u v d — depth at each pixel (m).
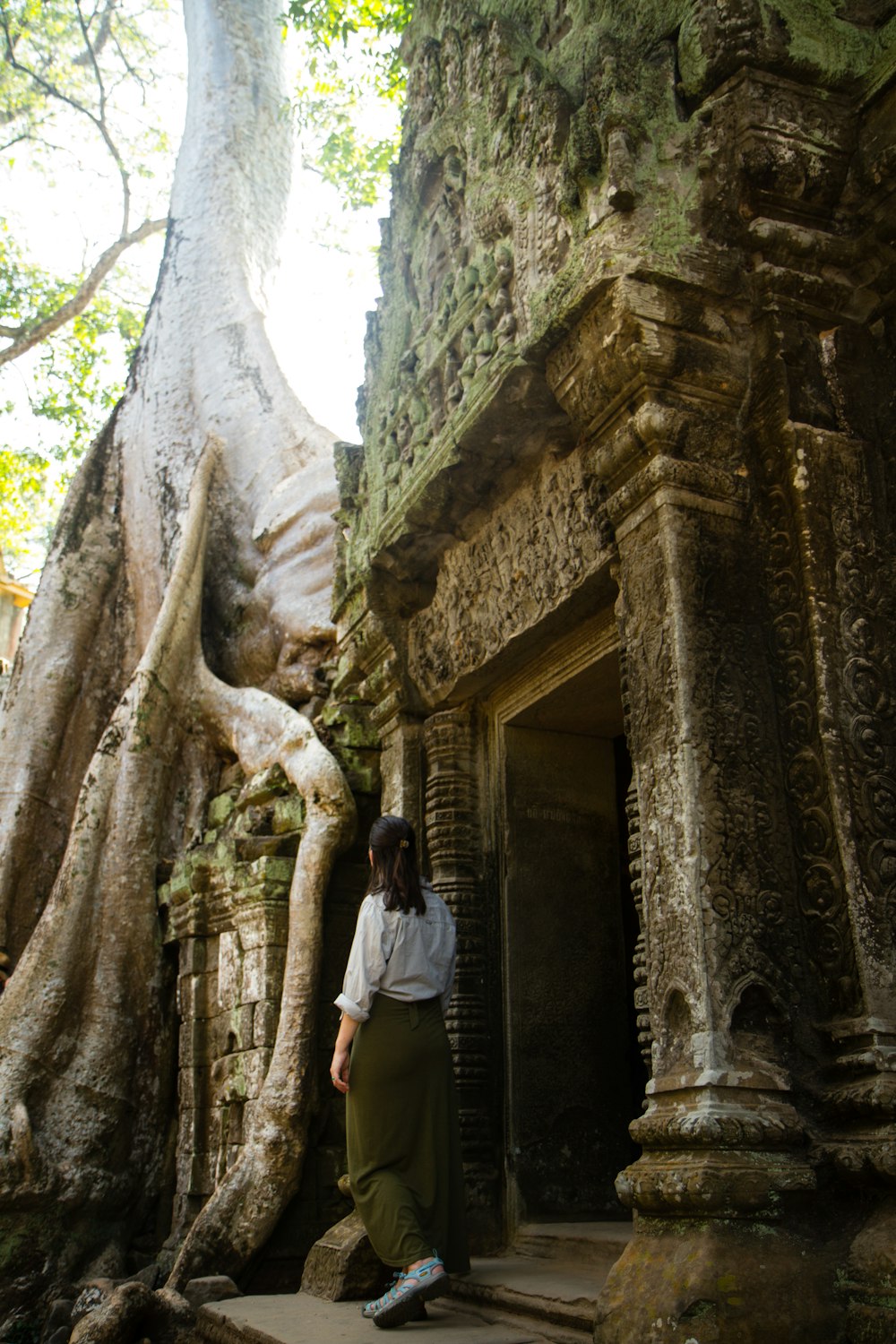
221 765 7.41
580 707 5.02
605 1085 4.84
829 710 3.23
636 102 3.69
